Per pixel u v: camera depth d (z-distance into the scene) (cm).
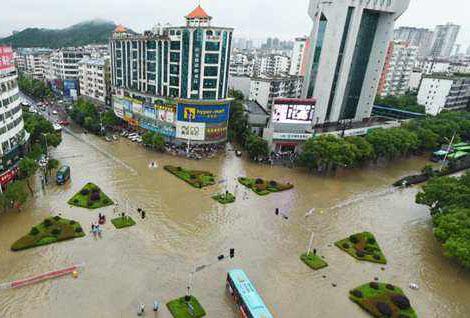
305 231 5884
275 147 9575
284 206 6756
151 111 9825
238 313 3922
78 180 7106
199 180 7481
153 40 9400
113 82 11475
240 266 4788
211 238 5409
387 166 9919
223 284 4406
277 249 5281
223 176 7969
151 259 4753
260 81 12888
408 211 7000
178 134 9362
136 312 3806
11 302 3809
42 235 4972
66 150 8894
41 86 14962
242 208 6506
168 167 8081
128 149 9356
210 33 8738
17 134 6681
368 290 4462
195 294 4169
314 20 10331
